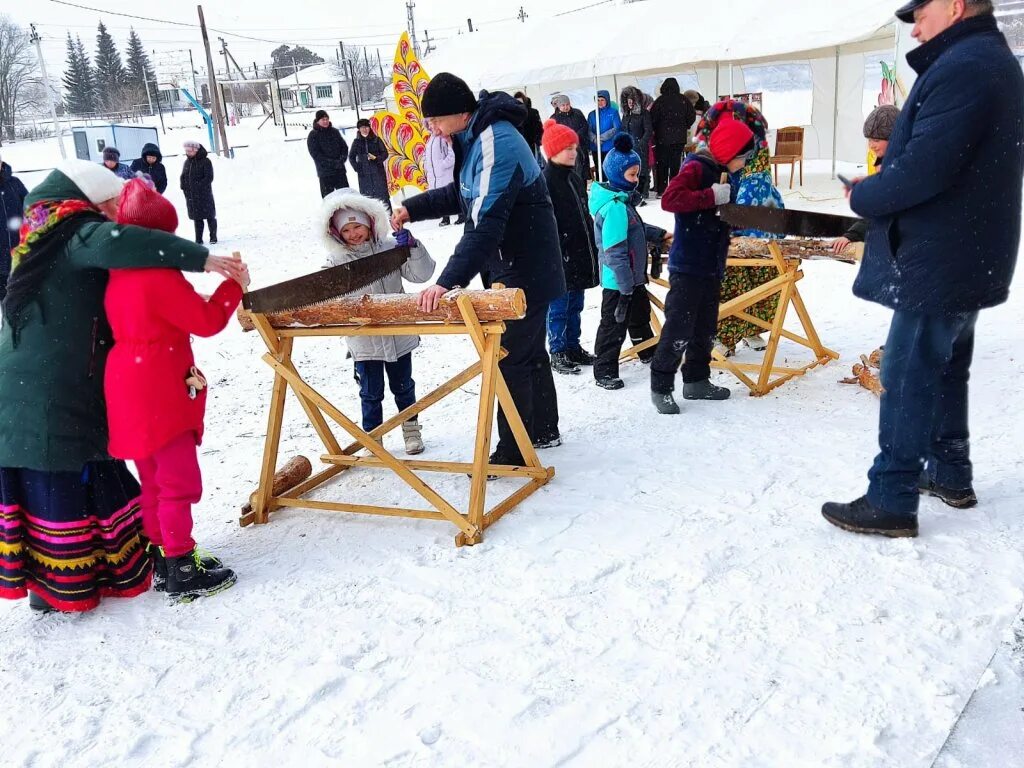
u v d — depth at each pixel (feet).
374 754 6.77
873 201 8.32
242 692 7.71
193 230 49.65
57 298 8.66
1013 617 7.70
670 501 10.82
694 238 13.60
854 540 9.32
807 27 37.83
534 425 12.98
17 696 7.90
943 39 8.02
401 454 13.62
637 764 6.42
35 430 8.64
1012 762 6.12
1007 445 11.37
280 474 12.08
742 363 16.69
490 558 9.78
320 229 12.09
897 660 7.28
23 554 9.11
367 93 199.62
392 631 8.46
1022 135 8.05
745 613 8.17
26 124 172.65
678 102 41.88
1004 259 8.30
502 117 10.73
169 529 9.24
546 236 11.48
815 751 6.35
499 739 6.80
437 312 10.25
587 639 8.01
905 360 8.75
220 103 88.17
